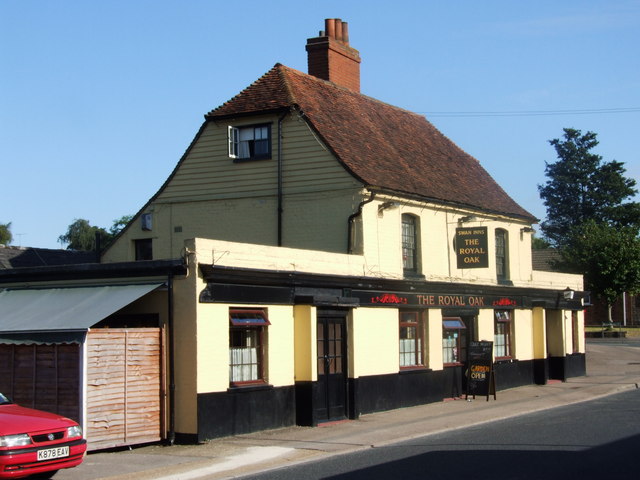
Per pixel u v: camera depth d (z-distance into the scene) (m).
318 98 23.19
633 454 13.38
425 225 22.94
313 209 21.05
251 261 16.72
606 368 34.00
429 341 22.66
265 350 17.27
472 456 13.45
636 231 60.22
